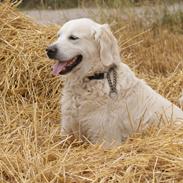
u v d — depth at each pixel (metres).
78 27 5.76
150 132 5.75
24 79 7.09
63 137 5.93
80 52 5.74
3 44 7.35
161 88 7.40
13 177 4.91
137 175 4.88
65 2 14.28
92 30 5.76
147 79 7.72
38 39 7.49
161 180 4.84
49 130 6.21
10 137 5.86
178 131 5.59
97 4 10.70
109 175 4.86
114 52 5.81
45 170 4.91
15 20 7.67
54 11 13.88
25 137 5.61
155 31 10.78
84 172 4.98
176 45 9.95
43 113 6.65
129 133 5.84
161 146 5.28
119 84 5.78
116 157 5.22
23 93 7.03
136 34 10.03
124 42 9.23
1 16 7.63
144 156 5.13
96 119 5.75
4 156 5.14
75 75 5.83
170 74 8.15
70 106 5.88
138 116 5.84
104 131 5.75
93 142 5.82
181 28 11.22
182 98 6.88
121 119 5.79
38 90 7.09
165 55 9.46
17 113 6.55
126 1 10.68
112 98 5.75
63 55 5.68
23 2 15.12
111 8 10.66
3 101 6.71
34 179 4.78
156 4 11.27
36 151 5.32
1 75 7.08
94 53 5.77
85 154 5.29
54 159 5.29
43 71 7.18
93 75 5.81
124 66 5.94
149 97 5.95
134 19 10.63
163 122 5.84
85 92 5.79
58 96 6.96
